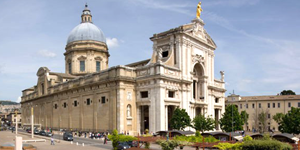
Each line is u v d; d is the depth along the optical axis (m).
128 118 56.47
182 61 60.66
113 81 57.09
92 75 64.81
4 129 89.75
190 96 61.81
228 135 38.97
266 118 88.25
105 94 59.78
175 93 58.97
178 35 61.19
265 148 25.94
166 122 55.41
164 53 64.50
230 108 67.00
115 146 36.28
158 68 54.91
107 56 94.62
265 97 96.00
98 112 61.47
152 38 66.31
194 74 67.12
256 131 87.12
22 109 111.88
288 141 34.69
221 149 28.80
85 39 90.94
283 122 62.56
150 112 55.62
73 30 94.75
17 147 27.73
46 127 86.25
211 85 71.06
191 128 60.97
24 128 98.12
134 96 58.59
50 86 84.31
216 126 74.94
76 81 71.06
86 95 66.38
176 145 31.25
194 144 31.17
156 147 39.47
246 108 97.50
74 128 70.12
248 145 26.83
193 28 65.00
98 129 60.97
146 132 54.69
